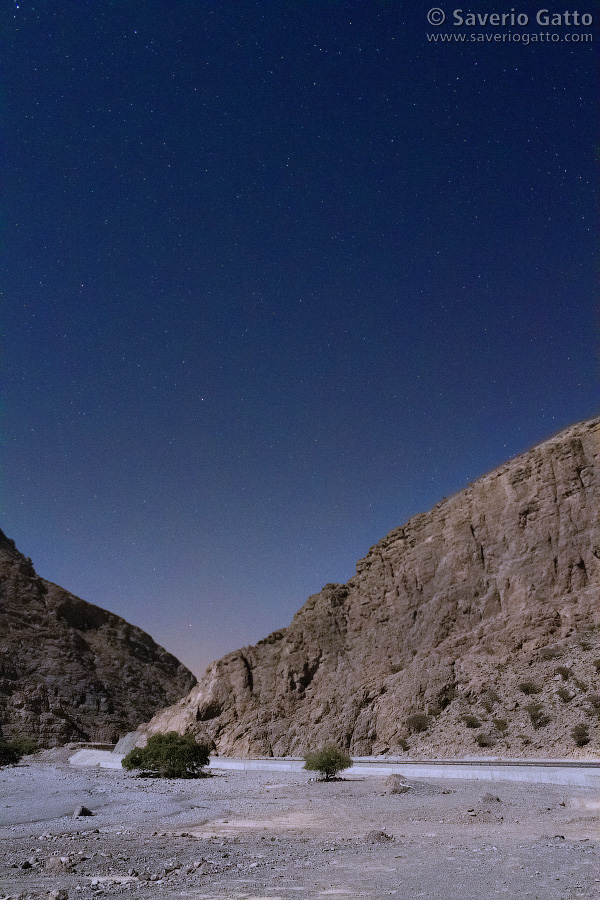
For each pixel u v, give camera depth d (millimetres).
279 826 20750
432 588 77000
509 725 51812
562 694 51625
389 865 12734
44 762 83812
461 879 11133
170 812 25594
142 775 51719
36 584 172375
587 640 57688
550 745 46500
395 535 90500
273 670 84500
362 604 84812
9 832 19750
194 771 51719
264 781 43281
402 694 63781
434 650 68750
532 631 62125
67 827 21031
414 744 56188
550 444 79750
